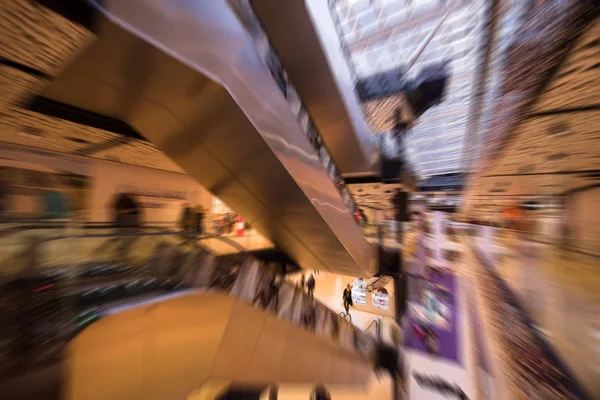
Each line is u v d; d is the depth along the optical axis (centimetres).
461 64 823
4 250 311
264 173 470
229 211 1271
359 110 827
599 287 559
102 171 816
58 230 365
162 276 378
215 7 279
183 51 241
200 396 342
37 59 250
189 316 334
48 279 293
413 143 1211
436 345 633
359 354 585
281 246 879
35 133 539
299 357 483
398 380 548
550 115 601
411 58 884
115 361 255
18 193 616
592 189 873
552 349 545
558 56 427
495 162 1034
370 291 1181
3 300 251
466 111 919
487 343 621
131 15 200
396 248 871
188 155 474
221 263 485
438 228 1488
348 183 1205
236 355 393
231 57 302
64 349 225
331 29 600
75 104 395
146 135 446
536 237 1153
